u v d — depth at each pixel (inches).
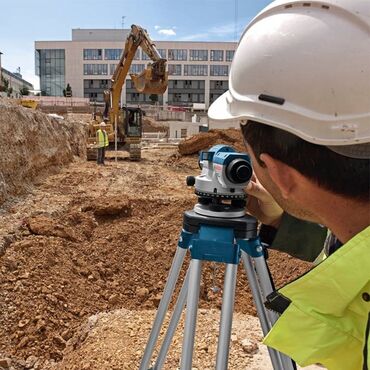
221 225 53.3
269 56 35.3
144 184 449.4
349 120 32.0
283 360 59.3
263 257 56.5
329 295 35.4
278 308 40.4
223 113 41.2
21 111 419.2
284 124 33.7
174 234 303.0
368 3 33.3
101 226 314.2
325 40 33.0
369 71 32.0
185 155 716.0
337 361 37.7
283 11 36.4
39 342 178.2
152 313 164.1
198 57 2642.7
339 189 33.0
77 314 207.6
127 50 667.4
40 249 242.1
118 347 134.4
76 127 709.9
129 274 264.1
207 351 123.2
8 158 347.3
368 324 31.2
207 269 224.5
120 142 708.7
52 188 390.6
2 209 300.0
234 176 52.8
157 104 2598.4
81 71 2677.2
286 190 36.0
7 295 196.2
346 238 34.7
